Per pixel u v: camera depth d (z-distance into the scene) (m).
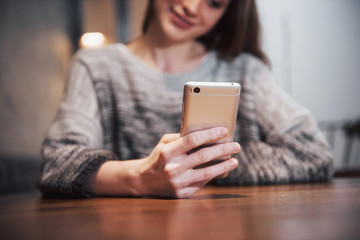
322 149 1.07
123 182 0.71
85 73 1.19
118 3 4.73
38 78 3.92
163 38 1.24
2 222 0.42
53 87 4.23
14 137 3.35
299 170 1.01
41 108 3.95
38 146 3.85
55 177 0.76
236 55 1.32
